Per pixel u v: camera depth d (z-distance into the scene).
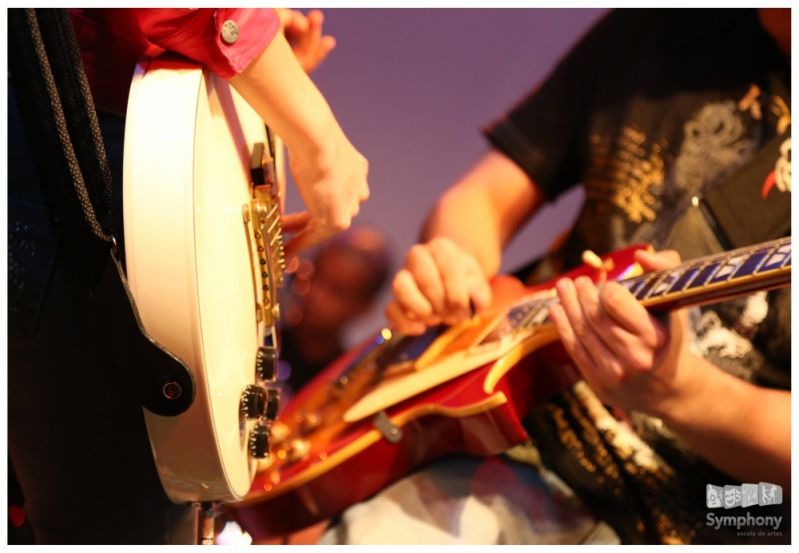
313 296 4.35
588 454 2.23
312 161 1.66
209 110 1.56
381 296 4.46
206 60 1.51
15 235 1.54
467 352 2.23
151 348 1.43
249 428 1.71
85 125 1.47
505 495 2.23
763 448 1.98
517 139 2.88
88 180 1.47
